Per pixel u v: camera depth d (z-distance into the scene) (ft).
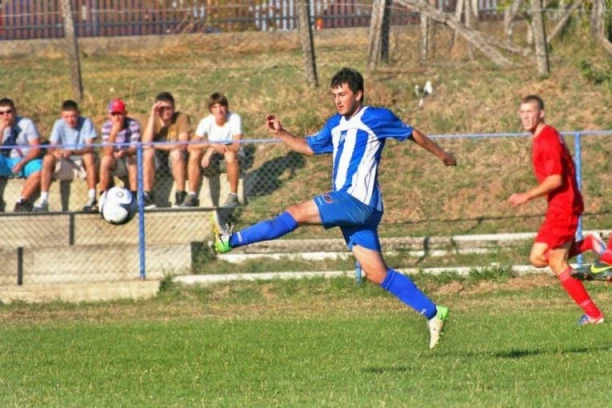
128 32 225.15
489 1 207.00
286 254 150.30
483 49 189.98
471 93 181.88
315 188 163.43
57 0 223.51
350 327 110.42
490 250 149.59
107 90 195.42
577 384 73.61
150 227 151.33
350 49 213.46
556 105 176.35
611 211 154.71
